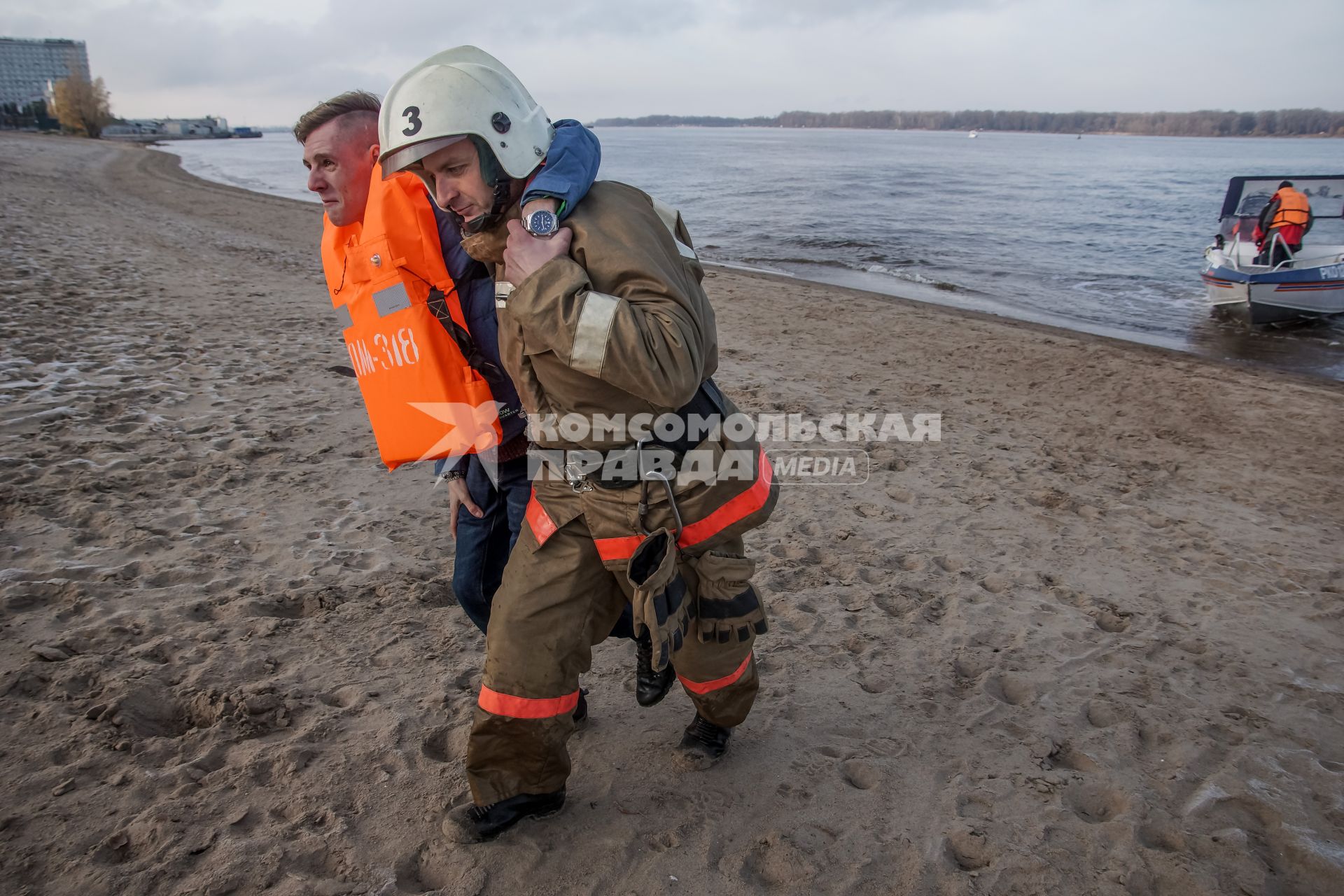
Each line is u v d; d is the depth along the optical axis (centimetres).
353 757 265
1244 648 372
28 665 295
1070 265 1959
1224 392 858
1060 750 295
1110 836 250
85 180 3244
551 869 227
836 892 225
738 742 287
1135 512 534
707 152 10412
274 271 1359
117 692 285
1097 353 1019
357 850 228
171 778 249
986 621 386
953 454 632
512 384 229
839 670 340
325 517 452
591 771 268
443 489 500
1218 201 3691
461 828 231
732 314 1210
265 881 214
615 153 9900
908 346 1030
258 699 288
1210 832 255
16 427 538
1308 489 593
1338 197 1405
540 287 178
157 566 382
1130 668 351
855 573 430
